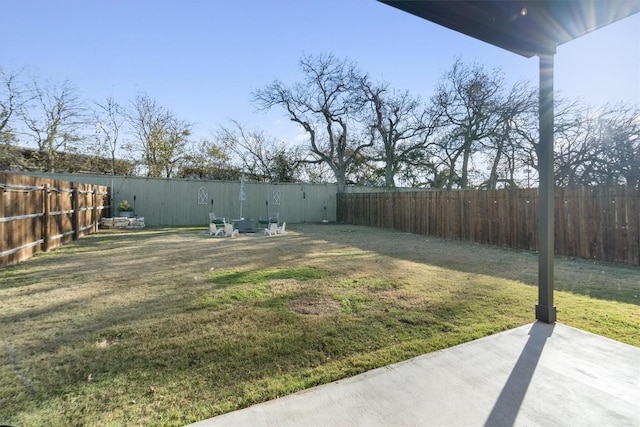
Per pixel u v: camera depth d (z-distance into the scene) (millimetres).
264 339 2836
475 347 2656
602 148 10398
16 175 5887
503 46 3115
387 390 2064
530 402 1926
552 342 2727
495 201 8617
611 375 2217
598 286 4527
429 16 2633
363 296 4078
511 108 12984
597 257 6367
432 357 2498
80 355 2531
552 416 1802
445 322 3229
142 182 14477
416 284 4633
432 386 2102
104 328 3049
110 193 13688
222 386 2127
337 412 1848
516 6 2654
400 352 2596
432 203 10977
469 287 4469
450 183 16391
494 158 14727
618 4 2654
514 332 2947
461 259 6625
